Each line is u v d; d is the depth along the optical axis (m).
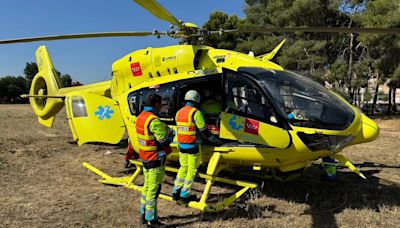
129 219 4.89
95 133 8.11
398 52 21.94
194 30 6.02
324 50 27.11
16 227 4.57
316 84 5.49
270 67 5.52
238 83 5.29
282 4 28.05
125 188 6.44
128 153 7.90
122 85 7.05
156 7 5.27
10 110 29.70
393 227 4.64
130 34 6.18
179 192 5.25
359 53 28.48
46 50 11.18
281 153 5.00
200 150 5.53
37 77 11.30
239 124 5.22
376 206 5.48
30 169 7.82
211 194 6.10
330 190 6.27
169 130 4.98
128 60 6.84
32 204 5.46
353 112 5.17
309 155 4.93
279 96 4.98
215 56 5.82
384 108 38.53
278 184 6.61
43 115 11.12
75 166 8.26
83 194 6.04
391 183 6.74
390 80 25.12
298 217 4.98
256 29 5.30
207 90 5.71
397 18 19.77
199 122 5.05
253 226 4.65
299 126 4.78
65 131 14.61
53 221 4.80
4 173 7.39
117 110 8.04
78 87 10.20
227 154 5.39
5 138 12.16
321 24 26.98
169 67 6.18
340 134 4.79
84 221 4.80
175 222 4.81
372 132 5.29
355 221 4.84
